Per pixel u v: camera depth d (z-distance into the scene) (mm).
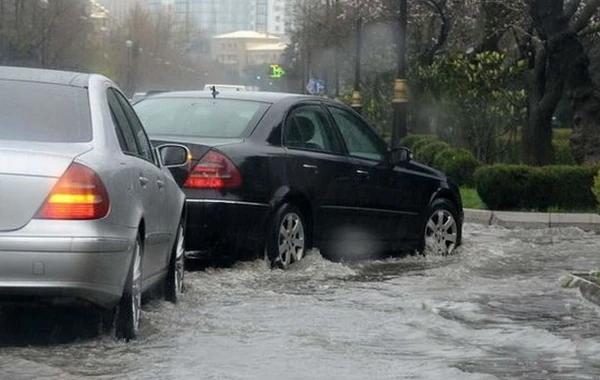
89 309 10953
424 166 20109
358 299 14672
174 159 13945
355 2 65438
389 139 51562
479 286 16219
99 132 11234
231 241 15906
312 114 17891
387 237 18969
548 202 28219
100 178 10523
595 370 10539
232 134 16578
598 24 41031
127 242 10859
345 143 18297
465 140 41156
